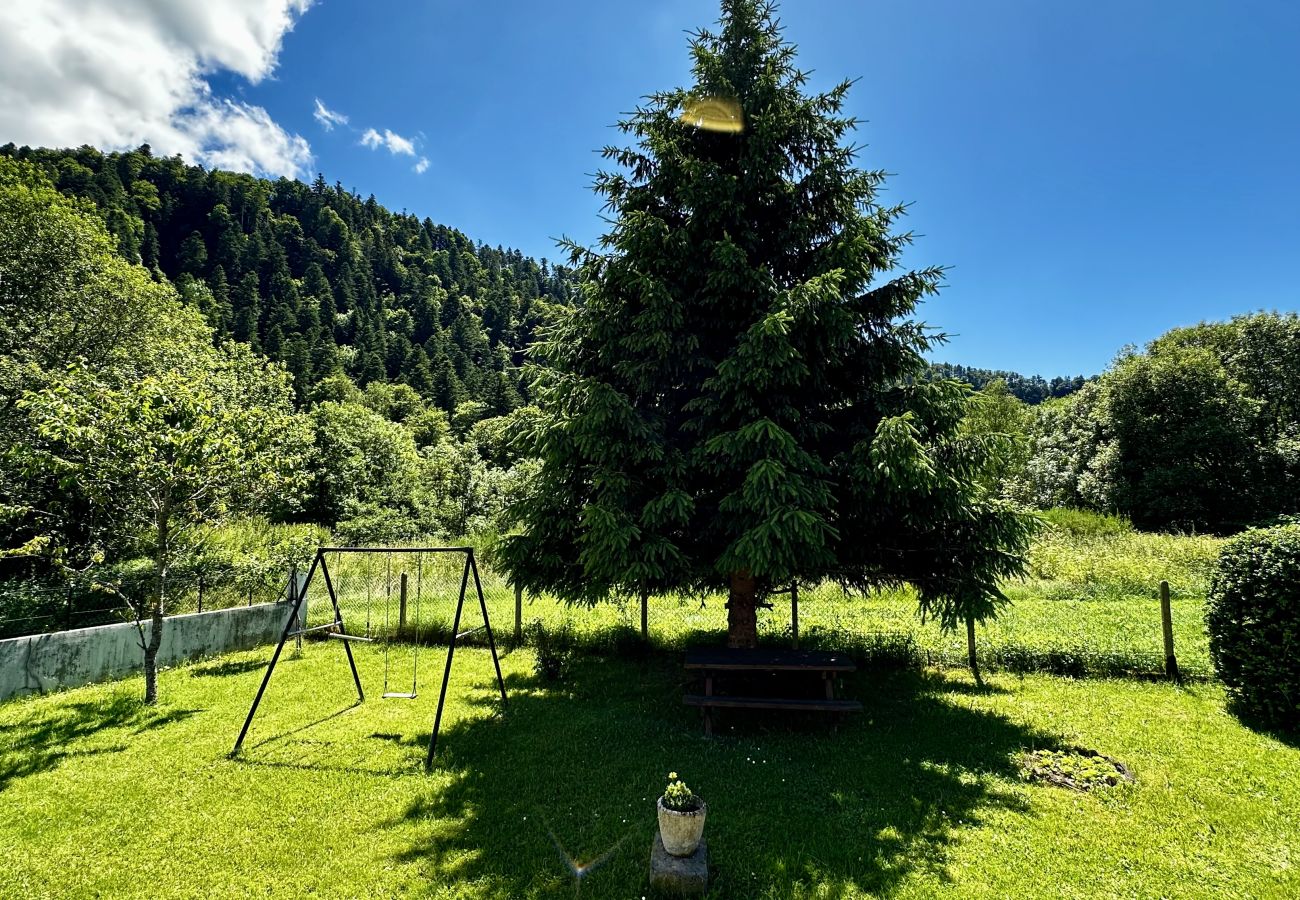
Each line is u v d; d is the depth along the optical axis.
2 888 3.36
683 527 6.29
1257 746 5.05
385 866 3.56
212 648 8.73
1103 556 14.70
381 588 13.52
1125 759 4.87
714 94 6.44
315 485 26.33
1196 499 25.19
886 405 6.16
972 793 4.35
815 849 3.64
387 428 31.33
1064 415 33.88
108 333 18.06
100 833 3.94
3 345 15.88
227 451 6.79
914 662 7.66
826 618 10.29
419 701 6.66
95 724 5.94
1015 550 6.30
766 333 5.26
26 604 9.31
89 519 7.76
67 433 6.01
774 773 4.72
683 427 6.21
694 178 6.12
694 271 6.18
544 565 6.51
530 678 7.56
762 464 5.14
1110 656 7.18
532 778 4.69
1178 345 30.22
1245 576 5.66
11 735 5.65
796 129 6.56
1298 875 3.32
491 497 27.75
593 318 6.56
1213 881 3.29
